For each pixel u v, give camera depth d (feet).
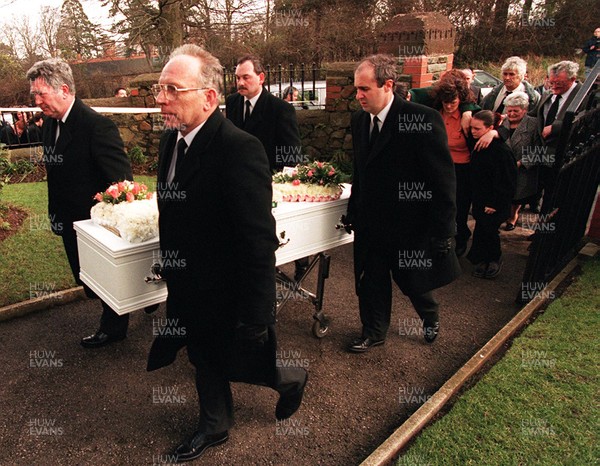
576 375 9.12
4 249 15.42
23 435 8.31
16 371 10.05
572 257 14.84
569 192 12.80
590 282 12.83
